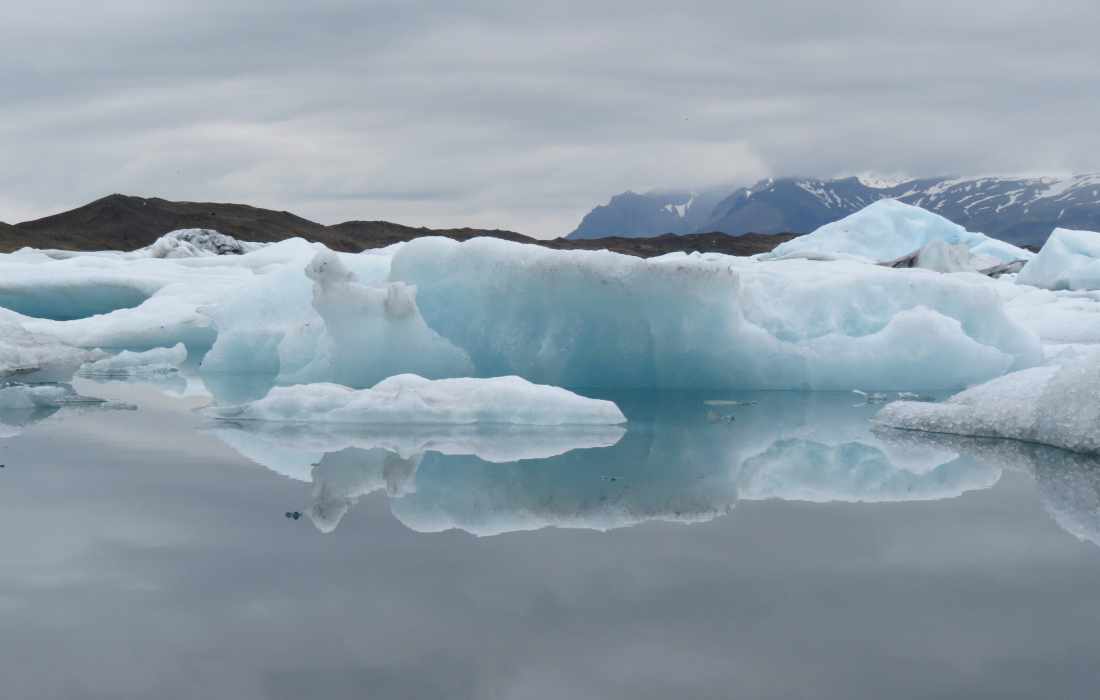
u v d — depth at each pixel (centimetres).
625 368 1010
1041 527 438
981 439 697
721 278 989
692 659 281
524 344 994
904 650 288
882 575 363
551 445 666
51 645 291
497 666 276
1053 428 662
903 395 984
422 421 750
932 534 425
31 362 1226
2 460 593
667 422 790
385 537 418
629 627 307
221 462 589
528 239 5791
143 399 935
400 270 1048
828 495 513
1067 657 282
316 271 950
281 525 436
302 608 323
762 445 680
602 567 374
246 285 1287
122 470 562
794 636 299
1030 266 2195
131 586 346
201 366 1283
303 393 779
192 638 296
